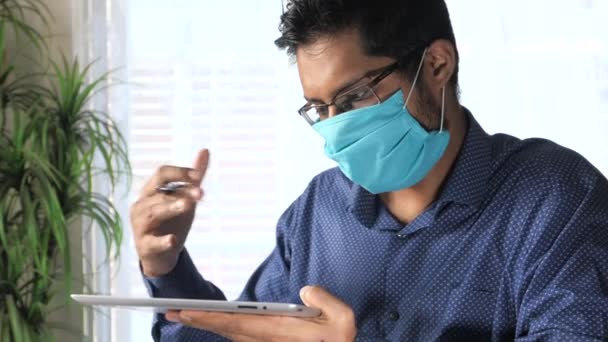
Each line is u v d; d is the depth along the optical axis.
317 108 1.46
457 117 1.50
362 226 1.55
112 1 3.11
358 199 1.54
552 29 3.06
